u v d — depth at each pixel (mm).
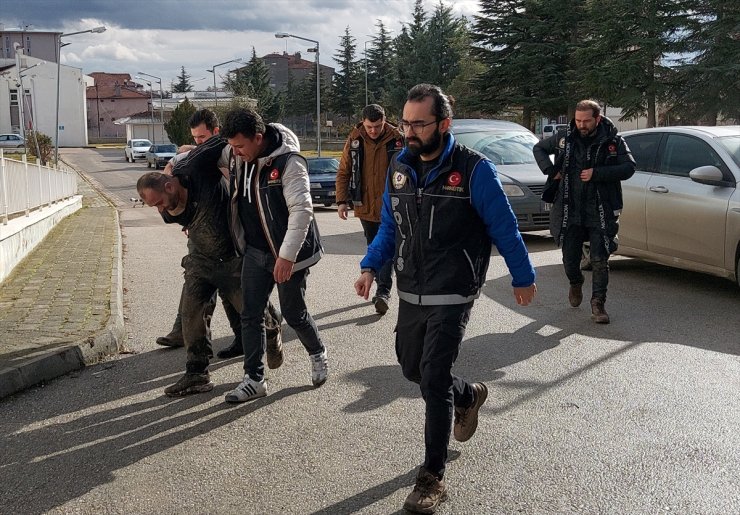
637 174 8570
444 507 3381
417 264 3465
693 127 8336
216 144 4852
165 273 10188
